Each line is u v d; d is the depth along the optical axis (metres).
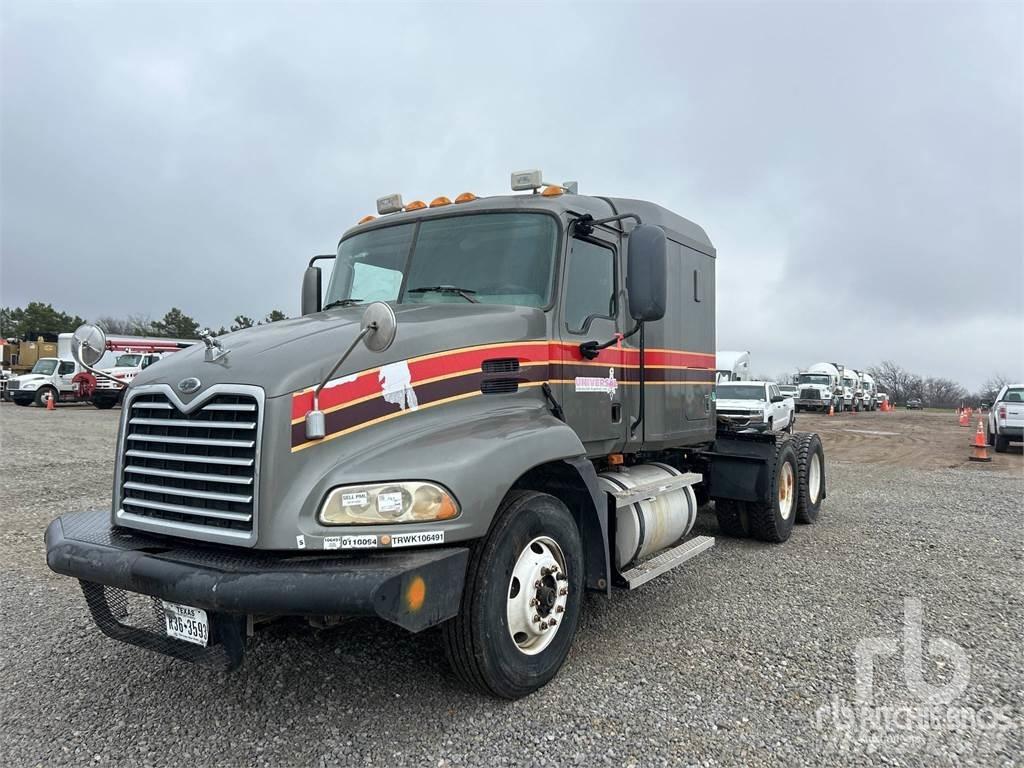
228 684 3.83
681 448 6.72
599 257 4.94
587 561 4.21
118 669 4.04
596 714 3.49
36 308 59.44
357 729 3.35
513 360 4.09
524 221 4.57
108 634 3.58
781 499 7.31
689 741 3.25
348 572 2.86
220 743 3.23
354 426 3.29
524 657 3.62
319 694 3.71
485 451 3.42
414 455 3.27
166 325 54.22
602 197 5.41
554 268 4.44
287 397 3.11
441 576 3.08
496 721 3.42
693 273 6.30
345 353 3.18
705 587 5.66
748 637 4.54
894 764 3.09
